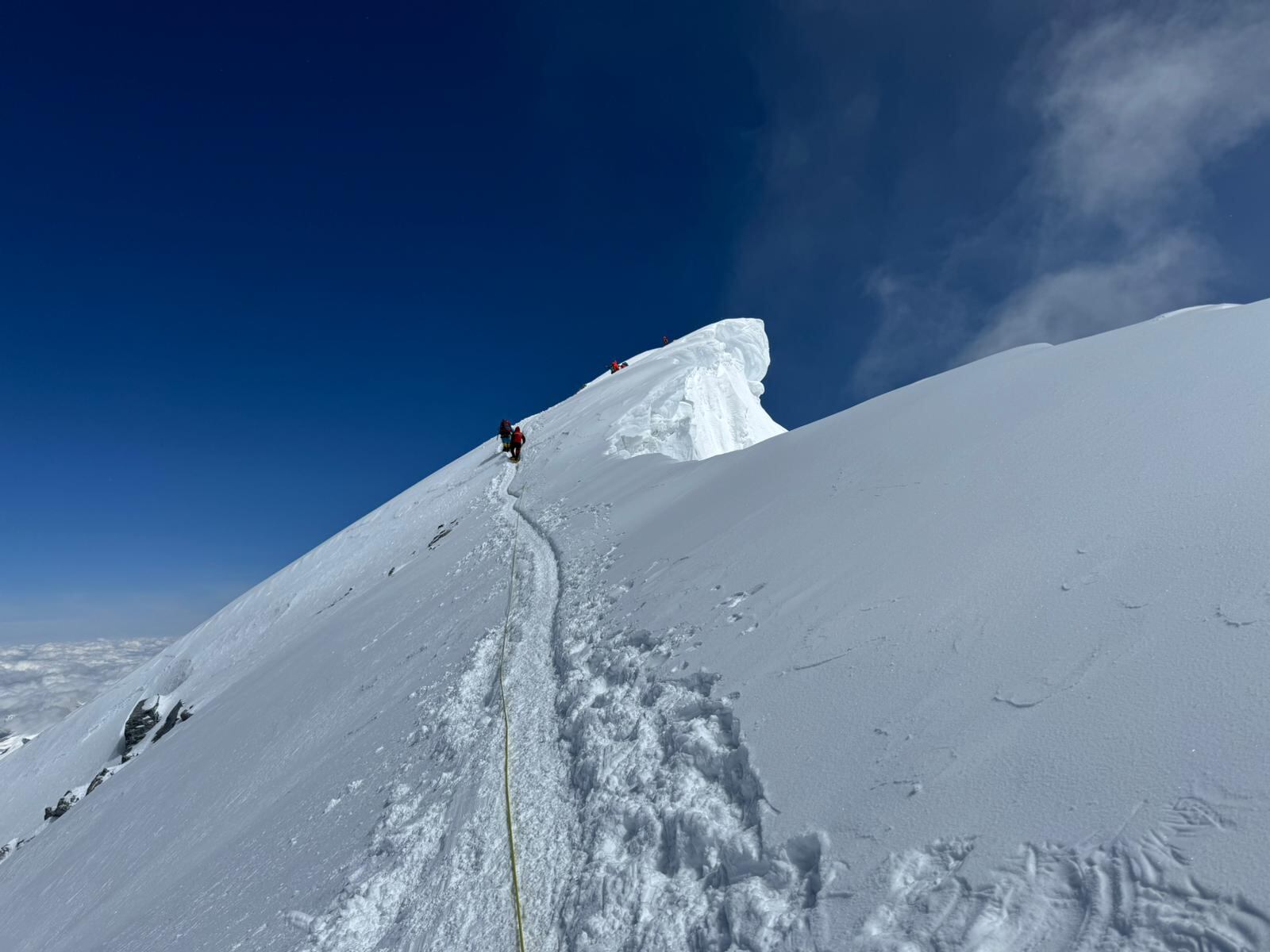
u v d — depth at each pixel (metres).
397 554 28.22
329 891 5.64
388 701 10.33
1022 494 5.22
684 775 4.32
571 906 4.01
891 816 2.97
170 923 7.43
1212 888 2.00
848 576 5.48
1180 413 5.17
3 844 29.09
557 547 14.06
